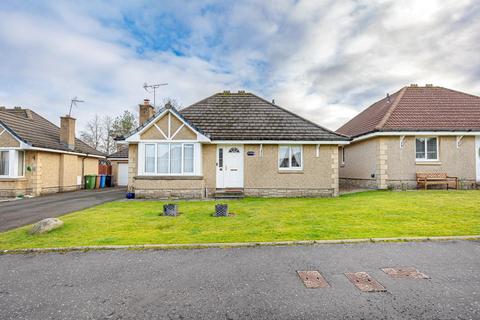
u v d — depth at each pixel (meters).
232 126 15.23
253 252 5.50
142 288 4.02
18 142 16.58
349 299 3.62
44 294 3.87
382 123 16.23
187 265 4.87
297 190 14.74
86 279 4.36
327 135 14.70
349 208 10.26
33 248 5.76
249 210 10.24
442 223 7.57
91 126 48.94
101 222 8.22
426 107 17.59
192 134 14.12
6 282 4.29
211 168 14.73
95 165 25.20
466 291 3.80
